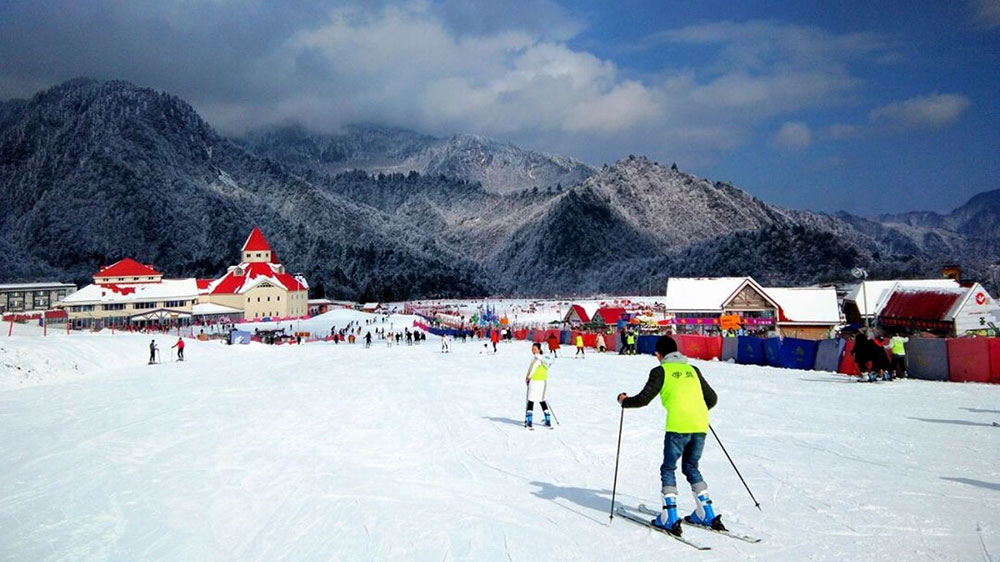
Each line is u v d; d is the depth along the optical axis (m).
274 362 48.53
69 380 39.56
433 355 51.94
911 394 21.45
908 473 11.08
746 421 16.88
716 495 10.06
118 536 9.37
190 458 14.70
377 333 101.69
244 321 126.62
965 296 46.44
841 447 13.39
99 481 12.84
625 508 9.65
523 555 7.84
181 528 9.64
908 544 7.62
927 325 48.12
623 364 38.50
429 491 11.16
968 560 7.05
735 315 63.56
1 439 18.39
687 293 67.00
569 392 24.73
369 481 11.99
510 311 158.25
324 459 14.06
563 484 11.28
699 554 7.54
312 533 9.14
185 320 119.44
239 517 10.07
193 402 25.31
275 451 15.11
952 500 9.41
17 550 8.86
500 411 20.36
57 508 11.02
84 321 117.00
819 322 63.59
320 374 36.00
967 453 12.54
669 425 8.38
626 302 161.00
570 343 63.06
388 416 19.98
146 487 12.18
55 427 20.33
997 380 23.97
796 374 29.97
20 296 127.38
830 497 9.74
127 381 36.69
